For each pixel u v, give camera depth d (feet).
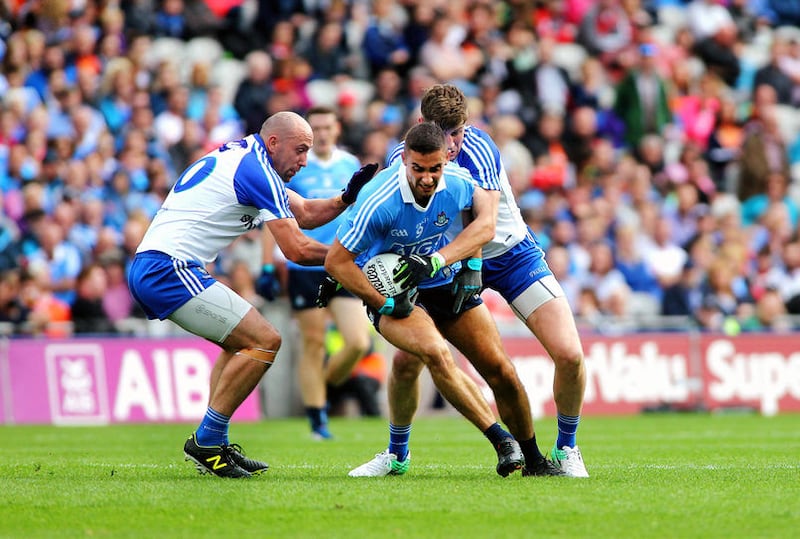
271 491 63.31
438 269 66.64
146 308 72.79
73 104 176.14
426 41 212.43
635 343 168.55
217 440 71.67
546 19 231.09
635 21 229.86
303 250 71.51
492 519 53.67
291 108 191.11
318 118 119.03
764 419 154.10
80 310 152.56
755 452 98.22
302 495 61.52
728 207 208.13
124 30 194.18
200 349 155.02
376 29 210.59
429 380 160.45
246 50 207.41
